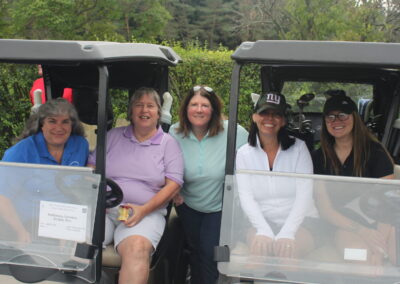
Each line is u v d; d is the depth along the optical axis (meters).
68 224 1.84
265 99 2.18
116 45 1.95
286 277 1.75
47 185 1.86
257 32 20.97
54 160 2.40
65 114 2.32
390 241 1.72
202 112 2.49
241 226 1.78
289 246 1.77
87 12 15.98
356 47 1.67
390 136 2.95
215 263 2.61
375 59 1.65
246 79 5.76
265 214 1.80
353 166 2.29
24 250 1.85
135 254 2.12
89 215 1.82
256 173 1.80
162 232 2.35
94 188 1.82
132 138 2.46
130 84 3.04
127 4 17.12
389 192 1.72
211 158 2.53
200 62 6.42
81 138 2.50
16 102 5.46
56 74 3.01
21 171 1.88
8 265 1.84
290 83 3.16
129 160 2.42
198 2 32.06
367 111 3.09
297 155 2.25
